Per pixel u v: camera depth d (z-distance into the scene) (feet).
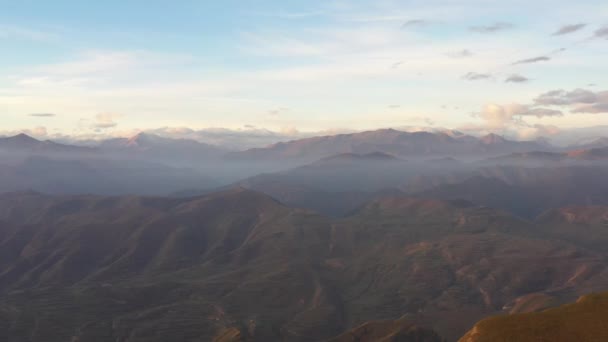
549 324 339.36
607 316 337.72
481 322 357.82
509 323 347.56
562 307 362.53
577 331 327.47
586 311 349.00
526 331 335.67
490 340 334.44
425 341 590.55
